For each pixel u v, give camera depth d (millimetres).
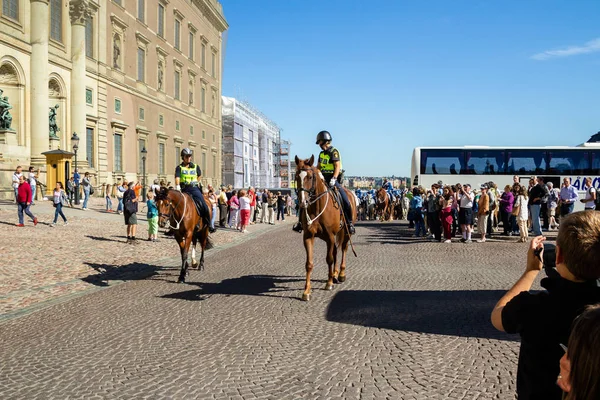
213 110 71812
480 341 6371
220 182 73625
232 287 10164
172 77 56906
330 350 6102
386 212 36906
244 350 6137
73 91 37469
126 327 7242
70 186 31000
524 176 27266
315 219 9031
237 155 77375
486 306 8258
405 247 17297
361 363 5633
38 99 33219
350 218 10547
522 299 2398
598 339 1475
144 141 49969
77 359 5867
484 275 11352
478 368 5430
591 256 2191
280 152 102188
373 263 13453
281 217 39906
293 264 13422
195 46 64250
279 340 6535
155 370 5469
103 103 41750
